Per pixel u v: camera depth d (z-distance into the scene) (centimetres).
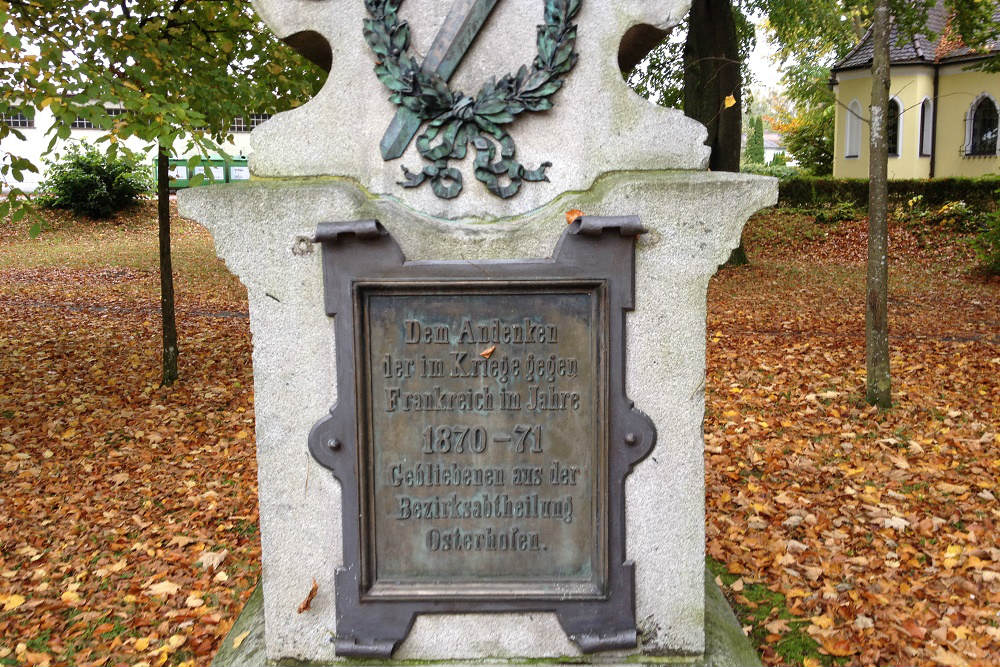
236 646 310
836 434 646
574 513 285
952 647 346
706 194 268
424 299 275
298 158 283
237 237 273
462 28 275
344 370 276
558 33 274
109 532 497
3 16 475
